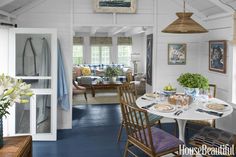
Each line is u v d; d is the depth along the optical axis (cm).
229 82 409
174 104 310
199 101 331
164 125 482
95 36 1148
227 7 389
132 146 373
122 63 1179
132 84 409
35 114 404
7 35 393
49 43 408
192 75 331
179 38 496
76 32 1120
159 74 498
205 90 343
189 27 315
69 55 459
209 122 373
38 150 365
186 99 304
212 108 293
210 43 463
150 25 485
